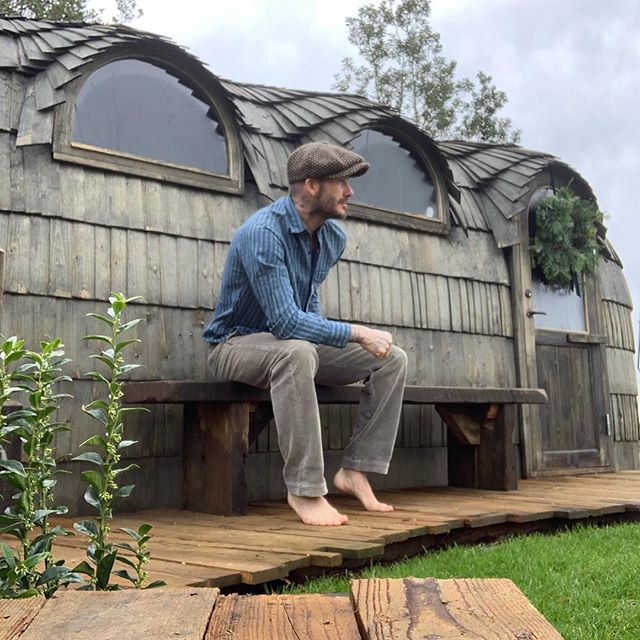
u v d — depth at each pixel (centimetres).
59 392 389
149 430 419
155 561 262
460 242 572
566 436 615
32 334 383
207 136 463
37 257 389
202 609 114
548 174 623
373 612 110
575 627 228
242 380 366
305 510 342
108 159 419
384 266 525
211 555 272
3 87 397
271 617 112
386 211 530
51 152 400
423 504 419
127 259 420
